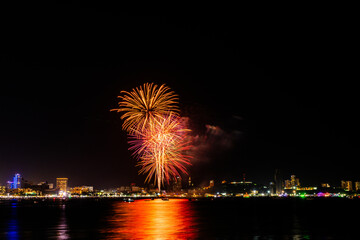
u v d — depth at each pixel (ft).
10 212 445.78
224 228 219.00
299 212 428.56
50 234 192.85
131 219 295.69
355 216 348.59
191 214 374.84
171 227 222.69
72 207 621.31
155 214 372.99
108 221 274.57
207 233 190.90
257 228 222.07
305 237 181.78
